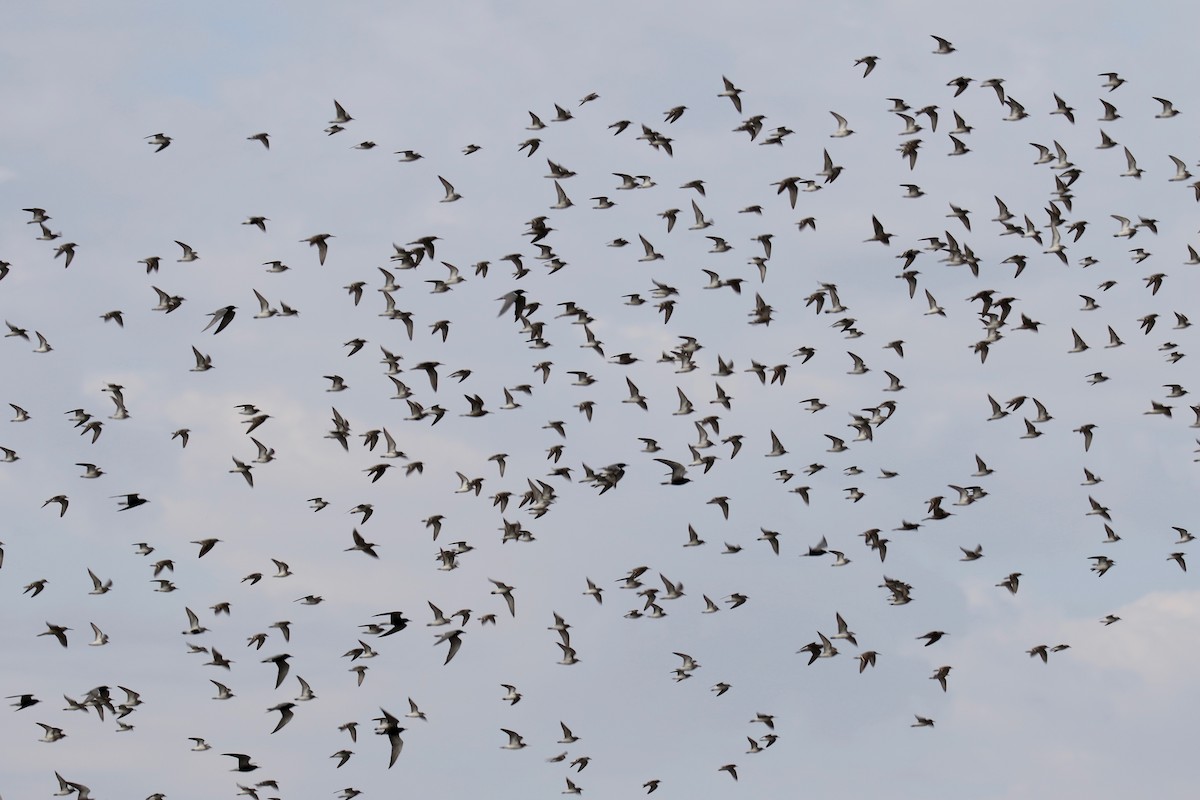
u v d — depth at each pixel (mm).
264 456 102312
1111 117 102375
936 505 104812
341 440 99625
